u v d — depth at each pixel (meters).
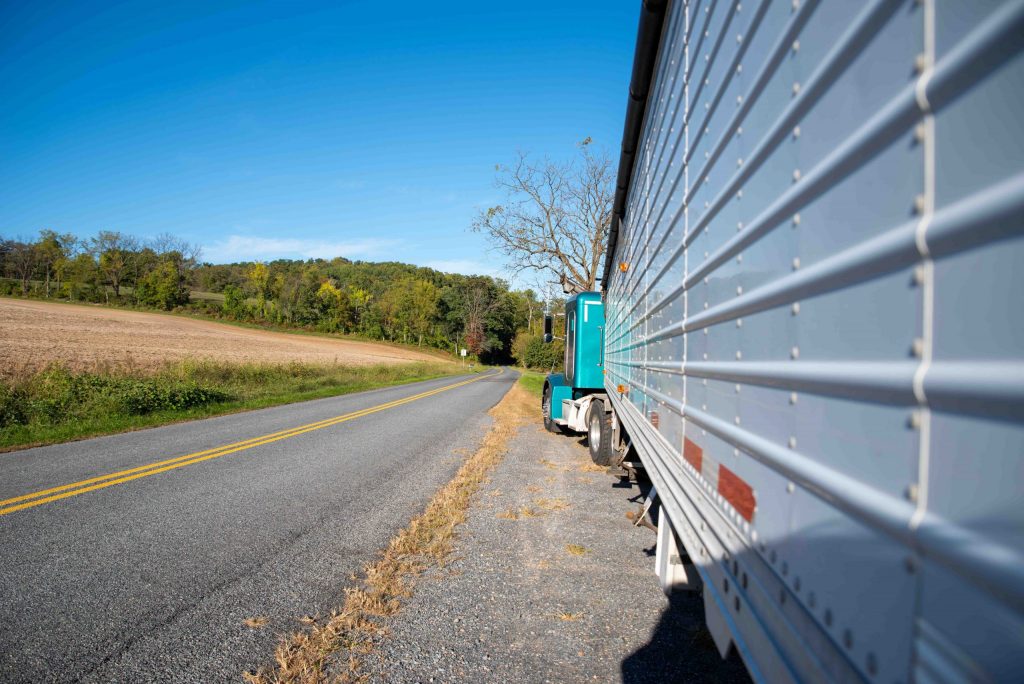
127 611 3.75
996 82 0.77
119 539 5.07
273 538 5.23
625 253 6.67
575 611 3.94
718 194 2.27
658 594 4.23
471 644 3.48
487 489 7.40
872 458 1.06
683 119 3.04
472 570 4.65
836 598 1.18
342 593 4.11
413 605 4.00
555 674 3.18
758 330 1.74
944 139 0.88
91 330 49.16
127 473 7.55
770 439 1.61
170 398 14.84
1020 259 0.72
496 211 26.52
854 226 1.16
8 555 4.64
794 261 1.47
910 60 0.98
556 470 8.78
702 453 2.44
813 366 1.33
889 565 0.99
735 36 2.07
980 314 0.79
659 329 3.81
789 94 1.54
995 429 0.75
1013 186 0.73
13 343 34.22
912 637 0.91
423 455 9.59
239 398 18.58
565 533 5.63
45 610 3.73
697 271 2.59
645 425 4.50
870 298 1.09
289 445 10.18
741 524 1.86
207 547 4.95
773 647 1.52
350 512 6.11
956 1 0.85
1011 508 0.72
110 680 2.99
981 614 0.75
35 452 9.05
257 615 3.74
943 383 0.86
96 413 12.92
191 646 3.34
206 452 9.23
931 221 0.90
